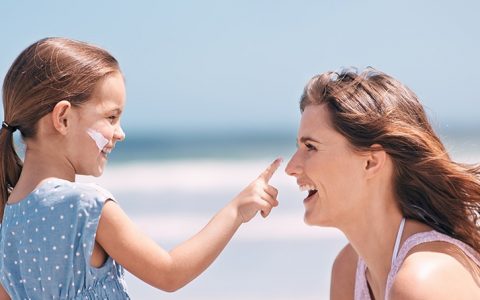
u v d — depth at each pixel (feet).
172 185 60.49
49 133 10.12
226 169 75.36
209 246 10.69
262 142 114.62
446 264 8.48
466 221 9.29
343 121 9.25
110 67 10.43
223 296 25.63
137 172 72.90
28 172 10.18
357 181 9.36
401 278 8.29
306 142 9.53
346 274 10.62
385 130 9.17
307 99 9.68
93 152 10.25
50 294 9.88
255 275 28.27
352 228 9.61
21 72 10.14
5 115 10.37
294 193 45.47
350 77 9.59
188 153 97.19
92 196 9.95
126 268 10.24
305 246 33.09
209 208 46.11
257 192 11.14
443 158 9.29
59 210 9.87
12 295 10.16
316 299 25.55
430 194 9.30
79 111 10.14
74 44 10.41
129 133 145.07
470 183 9.27
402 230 9.28
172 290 10.52
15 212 10.09
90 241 9.85
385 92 9.43
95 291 9.97
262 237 34.81
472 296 8.37
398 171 9.34
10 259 10.09
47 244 9.82
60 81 10.02
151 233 38.29
